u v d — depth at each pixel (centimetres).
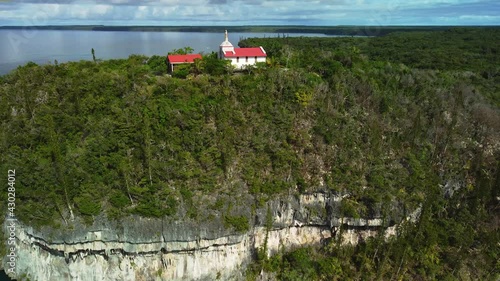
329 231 6259
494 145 7456
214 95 6538
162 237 5369
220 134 6088
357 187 6075
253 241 5888
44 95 6500
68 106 6244
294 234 6222
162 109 6144
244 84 6744
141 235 5288
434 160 6912
